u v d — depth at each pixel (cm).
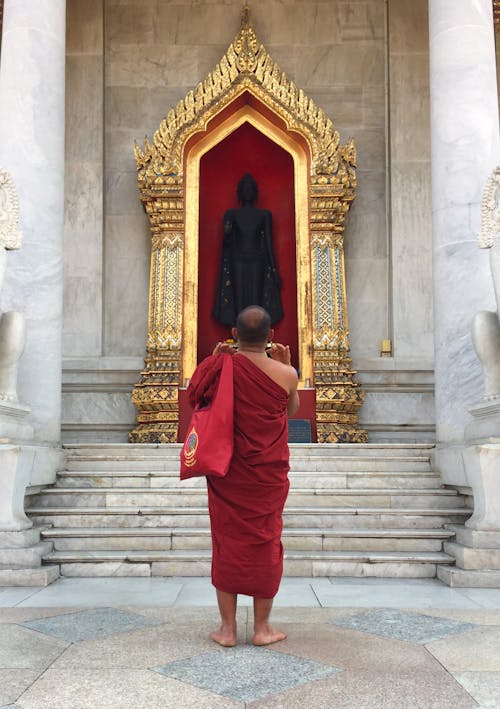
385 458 921
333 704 322
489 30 952
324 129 1351
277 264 1397
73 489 839
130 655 398
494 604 566
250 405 410
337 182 1334
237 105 1376
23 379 893
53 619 491
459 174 910
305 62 1443
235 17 1448
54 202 936
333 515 786
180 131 1341
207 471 398
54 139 945
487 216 761
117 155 1423
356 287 1404
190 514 782
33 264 909
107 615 504
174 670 371
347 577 699
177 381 1276
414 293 1381
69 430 1336
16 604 559
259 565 411
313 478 871
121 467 921
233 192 1423
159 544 741
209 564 702
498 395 751
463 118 918
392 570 702
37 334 904
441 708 317
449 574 657
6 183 752
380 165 1427
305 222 1366
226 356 418
